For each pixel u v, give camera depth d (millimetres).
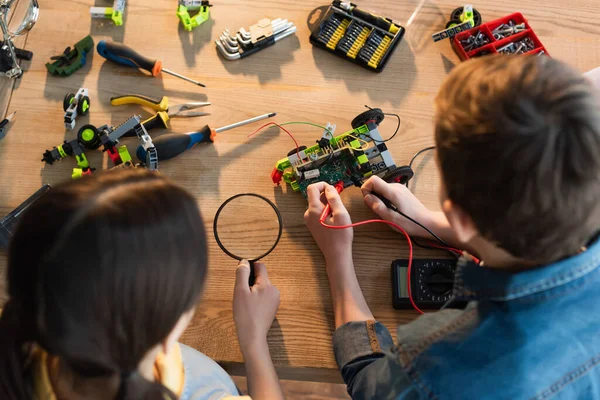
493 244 664
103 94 1160
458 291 763
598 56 1202
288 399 1093
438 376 729
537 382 696
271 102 1173
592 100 550
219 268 1056
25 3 1171
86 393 587
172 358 780
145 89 1168
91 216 472
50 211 480
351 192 1127
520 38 1200
